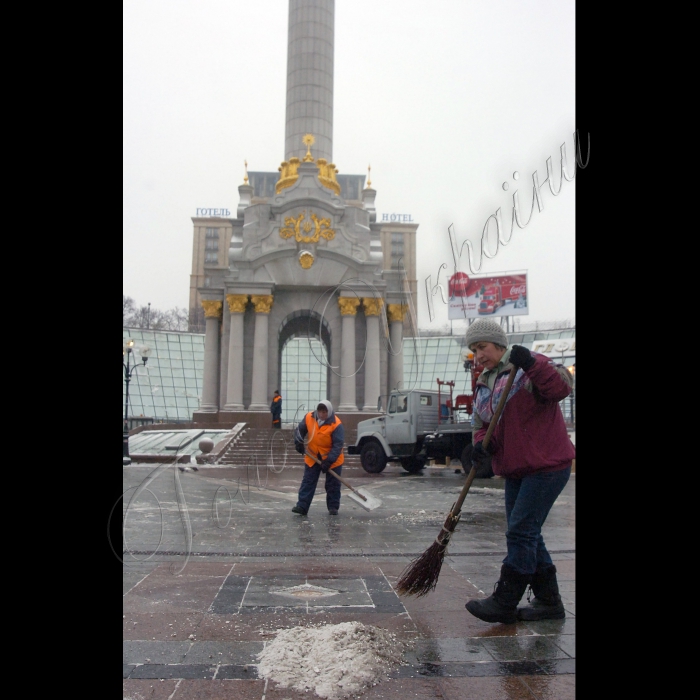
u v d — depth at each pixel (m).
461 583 4.82
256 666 3.08
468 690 2.80
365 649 3.19
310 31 36.84
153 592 4.51
